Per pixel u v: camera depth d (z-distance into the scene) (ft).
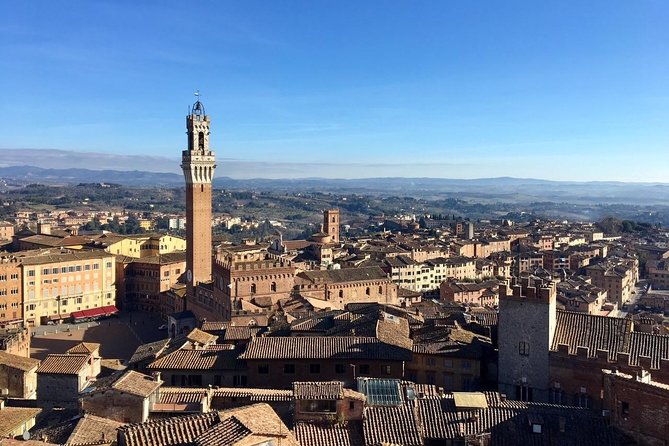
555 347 322.55
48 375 338.34
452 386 352.28
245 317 536.42
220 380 346.13
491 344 379.35
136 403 254.27
